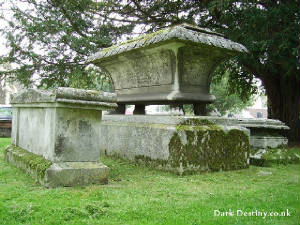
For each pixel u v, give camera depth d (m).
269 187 4.09
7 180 4.00
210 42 5.16
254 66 11.31
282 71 11.81
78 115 3.92
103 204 3.01
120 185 3.97
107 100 3.99
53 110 3.86
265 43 8.81
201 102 5.83
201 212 2.94
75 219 2.63
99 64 7.38
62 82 11.93
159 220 2.68
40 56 10.95
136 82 6.54
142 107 7.36
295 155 6.42
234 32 10.08
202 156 4.96
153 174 4.76
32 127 4.76
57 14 11.05
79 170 3.78
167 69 5.57
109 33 11.79
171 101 5.52
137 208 2.95
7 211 2.71
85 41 10.55
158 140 5.13
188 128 4.86
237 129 5.50
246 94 15.45
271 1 9.95
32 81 11.45
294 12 8.77
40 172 3.75
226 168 5.27
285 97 12.54
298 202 3.32
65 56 11.23
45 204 2.96
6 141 10.00
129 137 5.93
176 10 11.72
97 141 4.08
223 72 13.48
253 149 6.39
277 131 6.71
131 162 5.77
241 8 9.46
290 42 8.95
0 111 13.88
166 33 4.98
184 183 4.21
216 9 10.64
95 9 11.55
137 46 5.55
